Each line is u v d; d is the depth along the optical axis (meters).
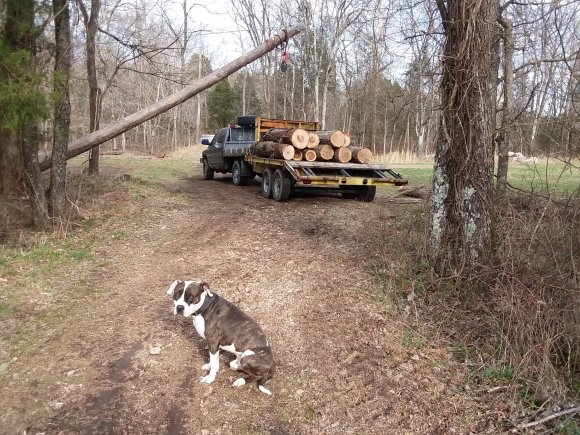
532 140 7.13
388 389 4.82
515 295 5.35
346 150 12.77
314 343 5.61
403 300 6.61
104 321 6.01
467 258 6.57
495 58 8.53
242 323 4.69
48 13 8.84
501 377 4.93
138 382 4.78
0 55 7.68
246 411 4.44
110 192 12.78
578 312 5.13
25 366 4.96
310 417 4.41
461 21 6.18
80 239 9.12
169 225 10.38
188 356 5.28
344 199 13.77
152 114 11.57
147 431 4.11
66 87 9.24
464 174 6.57
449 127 6.64
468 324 5.90
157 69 12.73
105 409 4.36
